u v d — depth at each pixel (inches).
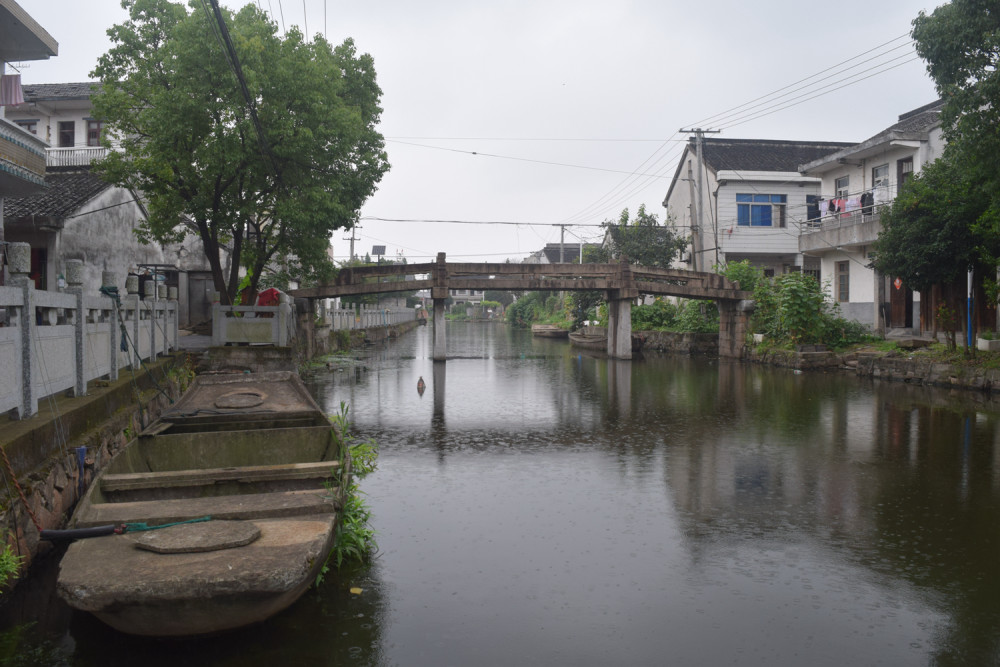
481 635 183.6
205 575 151.0
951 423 493.7
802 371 897.5
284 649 174.9
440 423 517.3
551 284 1077.8
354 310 1587.1
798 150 1344.7
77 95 1044.5
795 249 1235.2
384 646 177.2
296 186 682.8
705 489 327.3
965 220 621.6
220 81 574.6
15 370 236.7
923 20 522.3
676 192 1483.8
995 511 290.8
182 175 658.2
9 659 168.7
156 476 222.4
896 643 180.5
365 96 799.7
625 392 705.0
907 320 881.5
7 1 443.8
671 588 214.7
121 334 396.8
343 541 227.0
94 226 759.1
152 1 633.6
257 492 230.2
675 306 1477.6
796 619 194.1
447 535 262.4
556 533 265.1
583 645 178.9
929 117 916.0
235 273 713.0
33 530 217.0
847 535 262.8
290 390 417.1
